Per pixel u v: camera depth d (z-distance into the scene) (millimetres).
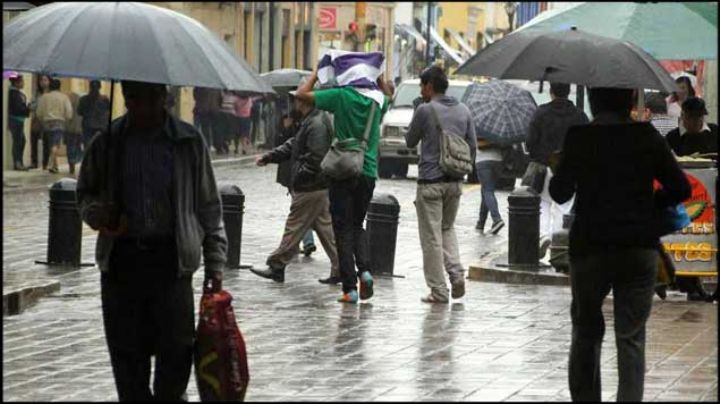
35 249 40812
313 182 33938
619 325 19234
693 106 32062
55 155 73875
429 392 21438
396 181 73938
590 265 19078
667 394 21297
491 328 27828
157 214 18250
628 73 20219
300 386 21812
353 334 26938
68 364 23797
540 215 37594
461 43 167250
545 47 20844
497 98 47219
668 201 19203
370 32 128250
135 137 18328
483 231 49906
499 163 49188
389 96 31266
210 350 18344
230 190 37219
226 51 18281
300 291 33094
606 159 18984
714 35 28172
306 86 30750
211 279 18656
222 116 96250
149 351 18859
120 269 18406
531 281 35031
